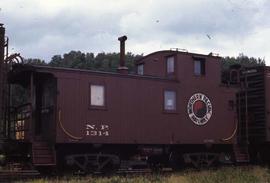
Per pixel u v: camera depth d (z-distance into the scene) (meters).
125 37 22.08
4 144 18.09
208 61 22.84
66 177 17.34
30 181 16.23
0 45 18.25
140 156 21.09
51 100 19.30
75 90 18.91
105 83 19.66
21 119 19.69
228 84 23.45
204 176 18.06
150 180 16.94
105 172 19.53
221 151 23.50
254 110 24.03
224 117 23.03
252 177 18.09
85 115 19.03
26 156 18.72
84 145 19.44
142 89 20.61
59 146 18.95
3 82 18.28
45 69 18.38
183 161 22.16
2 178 17.02
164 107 21.14
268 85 23.75
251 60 45.91
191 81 22.12
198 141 21.91
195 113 22.02
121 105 19.97
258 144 24.36
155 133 20.73
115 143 19.66
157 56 22.97
